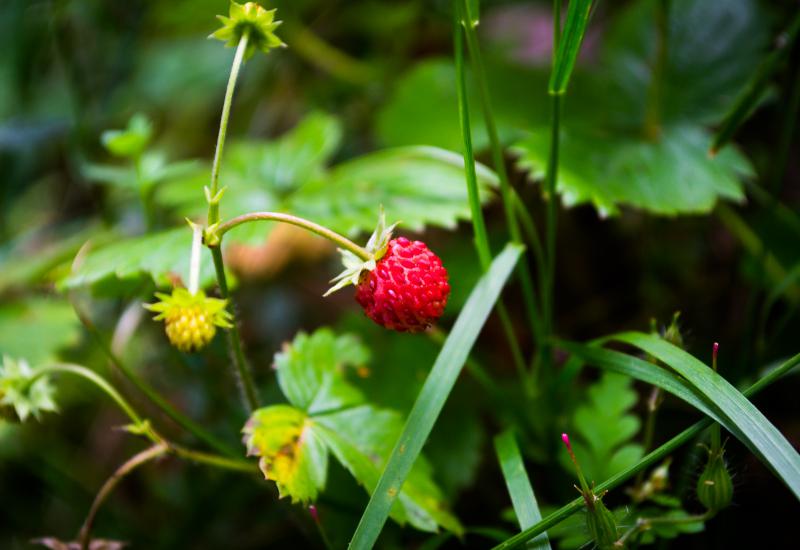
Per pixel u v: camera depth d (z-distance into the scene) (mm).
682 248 259
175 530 244
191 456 189
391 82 326
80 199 365
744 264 242
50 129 354
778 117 253
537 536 166
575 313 271
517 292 273
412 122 257
